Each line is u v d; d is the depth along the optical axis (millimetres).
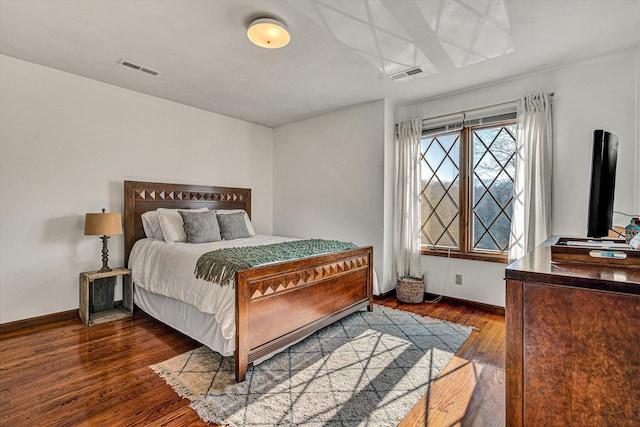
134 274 3143
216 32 2271
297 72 2949
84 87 3115
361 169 3910
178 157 3863
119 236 3391
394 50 2521
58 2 1932
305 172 4547
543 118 2865
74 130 3062
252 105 3918
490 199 3340
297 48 2496
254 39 2217
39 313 2867
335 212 4188
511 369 1096
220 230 3590
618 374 942
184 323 2533
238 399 1762
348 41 2389
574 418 1002
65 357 2236
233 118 4465
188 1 1920
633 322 919
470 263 3404
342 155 4102
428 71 2912
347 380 1963
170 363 2154
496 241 3301
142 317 3088
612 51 2545
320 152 4355
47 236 2914
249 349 2012
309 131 4492
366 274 3186
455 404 1736
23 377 1974
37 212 2859
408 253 3734
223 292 2117
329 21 2123
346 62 2742
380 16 2064
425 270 3740
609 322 948
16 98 2740
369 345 2451
